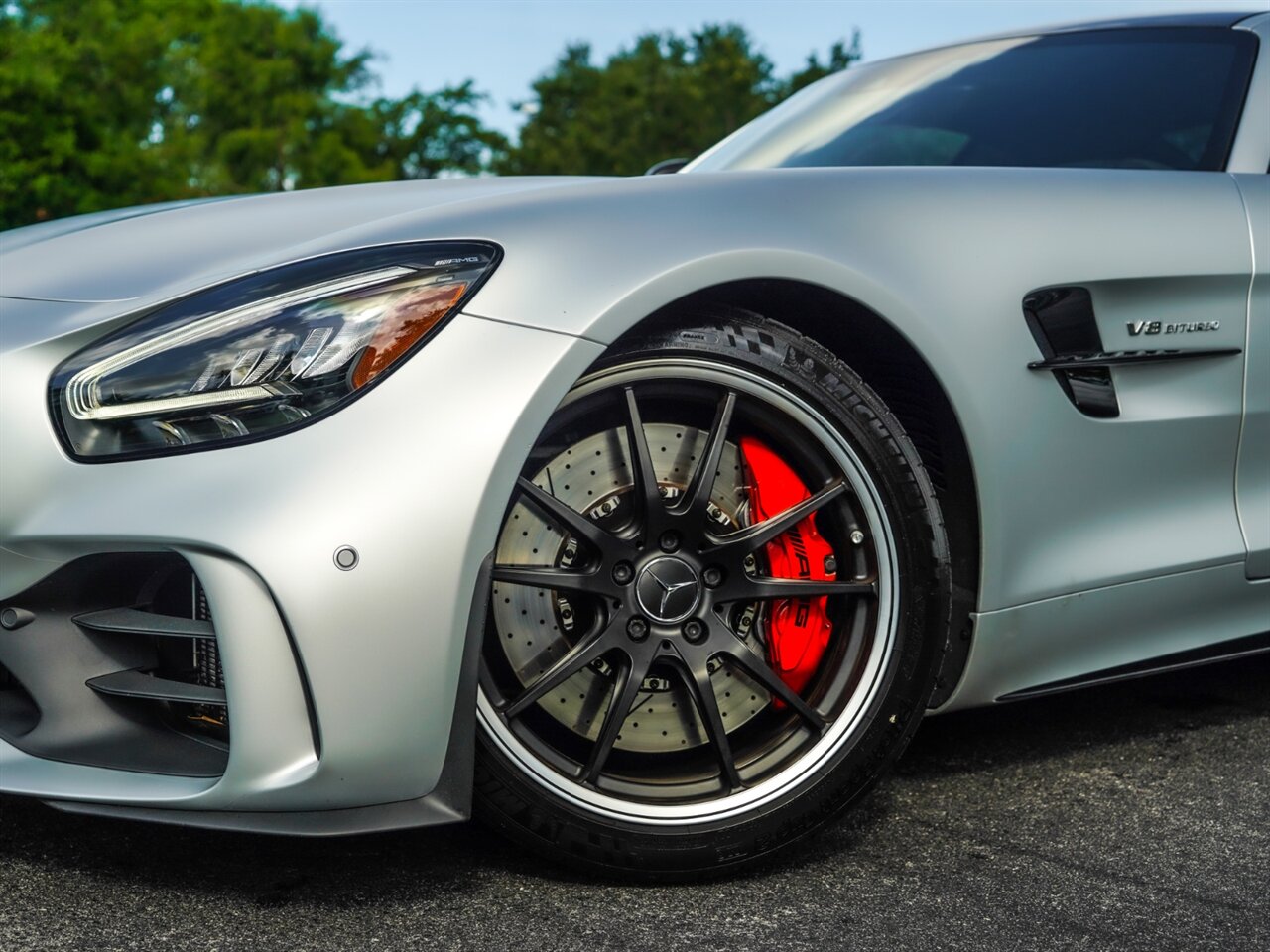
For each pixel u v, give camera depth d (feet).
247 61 151.23
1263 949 4.50
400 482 4.33
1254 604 6.56
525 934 4.52
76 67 112.68
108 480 4.38
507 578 4.86
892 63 8.76
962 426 5.39
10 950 4.22
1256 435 6.35
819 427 5.14
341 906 4.68
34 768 4.56
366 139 161.68
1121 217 5.95
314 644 4.26
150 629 4.55
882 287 5.17
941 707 5.79
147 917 4.52
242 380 4.43
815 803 5.16
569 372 4.57
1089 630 6.01
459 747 4.56
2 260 5.72
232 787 4.38
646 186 5.16
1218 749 6.79
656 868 4.98
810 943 4.51
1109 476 5.87
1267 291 6.31
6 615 4.57
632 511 5.05
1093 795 6.09
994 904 4.86
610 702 4.97
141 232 5.79
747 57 178.50
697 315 4.97
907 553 5.23
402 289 4.58
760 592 5.12
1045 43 8.25
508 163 184.65
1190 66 7.57
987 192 5.71
